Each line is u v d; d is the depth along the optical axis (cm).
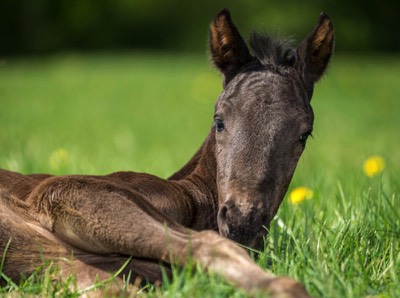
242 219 510
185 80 2167
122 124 1566
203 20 4009
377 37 3822
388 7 3856
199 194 613
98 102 1859
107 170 895
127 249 505
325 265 509
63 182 540
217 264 464
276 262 538
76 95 1961
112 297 483
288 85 567
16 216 540
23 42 3888
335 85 2103
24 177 598
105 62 2761
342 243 563
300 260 516
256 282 445
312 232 598
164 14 4028
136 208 515
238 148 538
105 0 4034
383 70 2408
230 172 532
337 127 1582
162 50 3997
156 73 2331
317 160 1095
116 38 4041
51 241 537
